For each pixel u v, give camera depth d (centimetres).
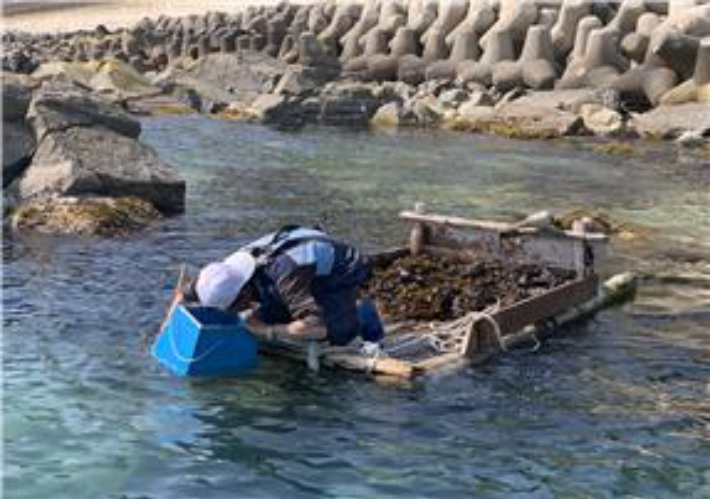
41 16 7712
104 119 1895
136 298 1268
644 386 1029
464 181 2234
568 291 1224
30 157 1856
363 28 4450
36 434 875
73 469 815
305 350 1030
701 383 1043
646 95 3359
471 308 1199
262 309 1056
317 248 1027
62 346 1089
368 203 1942
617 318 1249
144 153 1836
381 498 782
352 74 4109
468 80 3772
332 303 1038
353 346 1059
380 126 3309
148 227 1661
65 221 1611
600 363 1088
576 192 2127
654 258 1564
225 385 984
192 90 3669
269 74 3806
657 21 3619
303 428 898
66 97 1892
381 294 1233
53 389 971
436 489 799
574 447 880
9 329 1141
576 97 3303
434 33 4081
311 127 3241
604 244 1394
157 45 5138
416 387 990
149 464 827
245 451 853
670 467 848
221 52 4509
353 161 2492
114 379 998
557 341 1152
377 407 945
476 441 884
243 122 3303
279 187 2089
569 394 998
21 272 1367
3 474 803
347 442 873
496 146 2823
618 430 919
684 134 2902
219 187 2067
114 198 1725
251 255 1044
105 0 8006
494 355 1087
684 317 1261
